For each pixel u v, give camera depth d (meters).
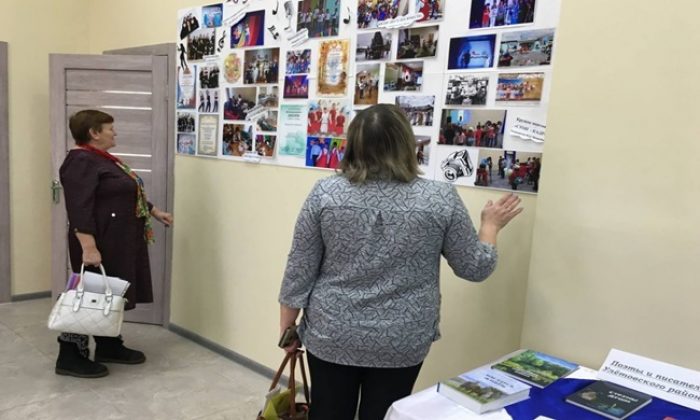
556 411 1.21
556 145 1.51
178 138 3.36
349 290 1.36
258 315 2.94
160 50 3.41
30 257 4.08
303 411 1.72
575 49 1.46
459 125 2.02
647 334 1.37
